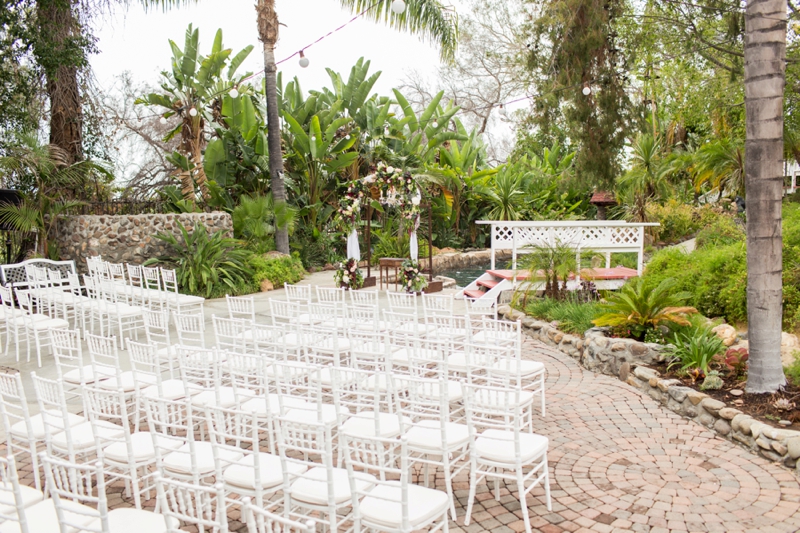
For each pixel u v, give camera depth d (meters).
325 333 6.53
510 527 3.56
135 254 12.91
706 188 19.78
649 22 9.88
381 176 12.22
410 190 12.20
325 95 19.28
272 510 3.73
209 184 16.23
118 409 5.32
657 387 5.79
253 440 2.90
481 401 4.28
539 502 3.86
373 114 19.20
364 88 18.80
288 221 15.29
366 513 2.92
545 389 6.21
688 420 5.26
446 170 20.48
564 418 5.38
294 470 3.38
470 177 21.80
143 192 19.89
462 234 23.06
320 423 3.41
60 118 14.55
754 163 5.10
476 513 3.73
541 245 10.84
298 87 18.70
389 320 6.97
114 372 5.10
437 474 4.25
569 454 4.61
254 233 15.18
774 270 5.11
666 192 17.75
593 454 4.59
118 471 4.36
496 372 5.28
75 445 3.69
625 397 5.89
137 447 3.68
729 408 4.94
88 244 12.38
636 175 17.12
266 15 14.92
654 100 17.83
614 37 10.66
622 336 6.89
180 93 16.16
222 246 13.07
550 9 10.76
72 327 9.60
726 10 8.23
